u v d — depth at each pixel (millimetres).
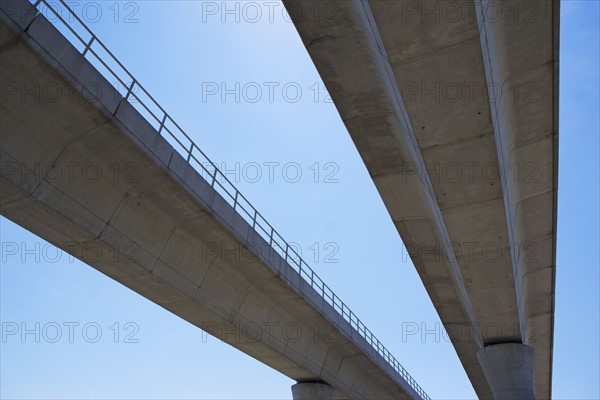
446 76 12305
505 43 12289
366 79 11984
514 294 20047
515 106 13859
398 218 17141
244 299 20703
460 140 13906
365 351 29359
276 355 24156
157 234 15586
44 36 10680
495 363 22578
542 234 18953
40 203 12055
